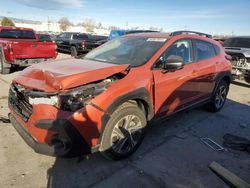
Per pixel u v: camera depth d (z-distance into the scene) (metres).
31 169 3.03
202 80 4.55
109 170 3.07
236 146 3.86
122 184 2.83
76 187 2.75
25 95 2.88
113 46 4.30
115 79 3.06
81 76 2.74
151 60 3.53
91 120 2.71
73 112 2.59
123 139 3.20
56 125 2.54
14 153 3.34
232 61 8.52
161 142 3.88
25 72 3.38
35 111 2.68
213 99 5.22
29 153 3.36
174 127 4.53
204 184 2.91
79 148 2.71
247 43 9.02
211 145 3.88
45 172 2.99
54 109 2.60
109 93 2.86
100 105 2.77
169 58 3.51
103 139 2.95
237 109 5.83
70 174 2.97
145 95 3.29
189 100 4.36
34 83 2.90
